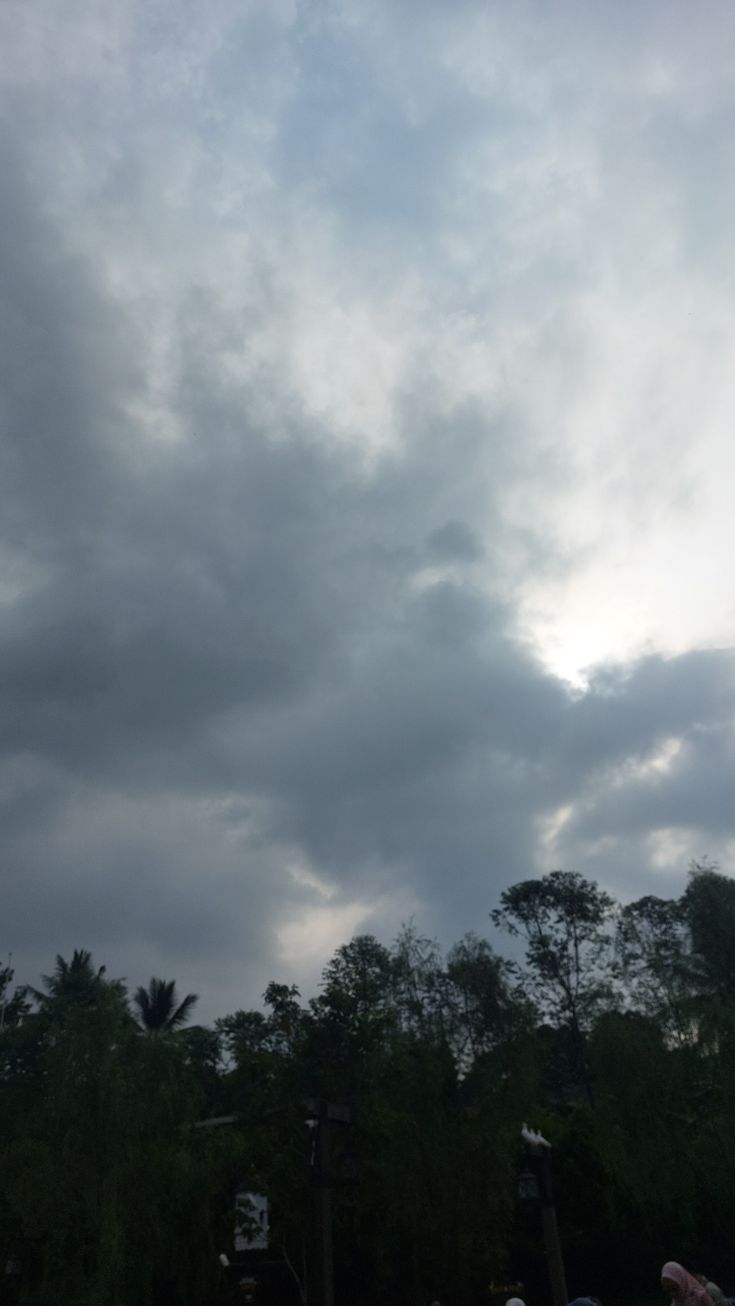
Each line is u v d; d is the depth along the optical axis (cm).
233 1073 3316
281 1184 3084
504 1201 3009
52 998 4712
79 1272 2638
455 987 3319
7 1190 2677
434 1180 2962
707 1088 3725
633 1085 3619
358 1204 3109
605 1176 3744
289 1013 3334
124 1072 3020
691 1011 3875
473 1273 3014
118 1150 2822
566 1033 5206
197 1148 3188
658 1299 3569
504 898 5544
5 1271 2642
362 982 3294
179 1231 3055
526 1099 3142
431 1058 3125
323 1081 3116
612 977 4416
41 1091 2955
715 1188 3525
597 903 5412
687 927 4609
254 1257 3966
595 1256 3712
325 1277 2489
